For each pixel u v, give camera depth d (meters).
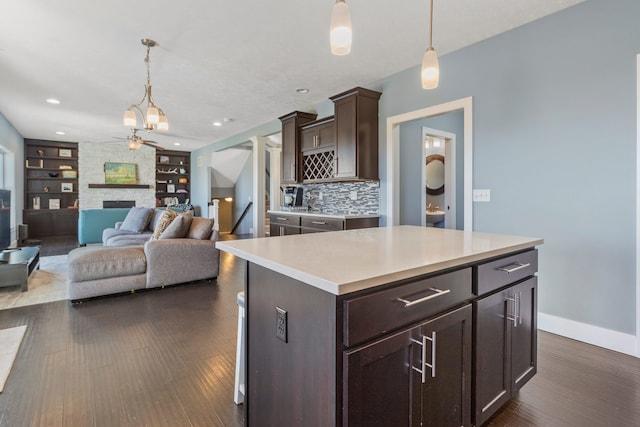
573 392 1.84
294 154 5.05
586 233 2.48
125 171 9.45
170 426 1.57
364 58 3.40
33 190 8.54
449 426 1.29
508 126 2.89
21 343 2.40
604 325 2.40
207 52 3.25
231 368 2.10
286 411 1.21
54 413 1.64
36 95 4.61
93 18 2.63
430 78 1.83
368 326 1.01
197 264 3.94
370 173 4.04
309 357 1.08
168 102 4.95
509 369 1.59
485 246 1.54
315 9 2.51
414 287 1.14
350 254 1.35
